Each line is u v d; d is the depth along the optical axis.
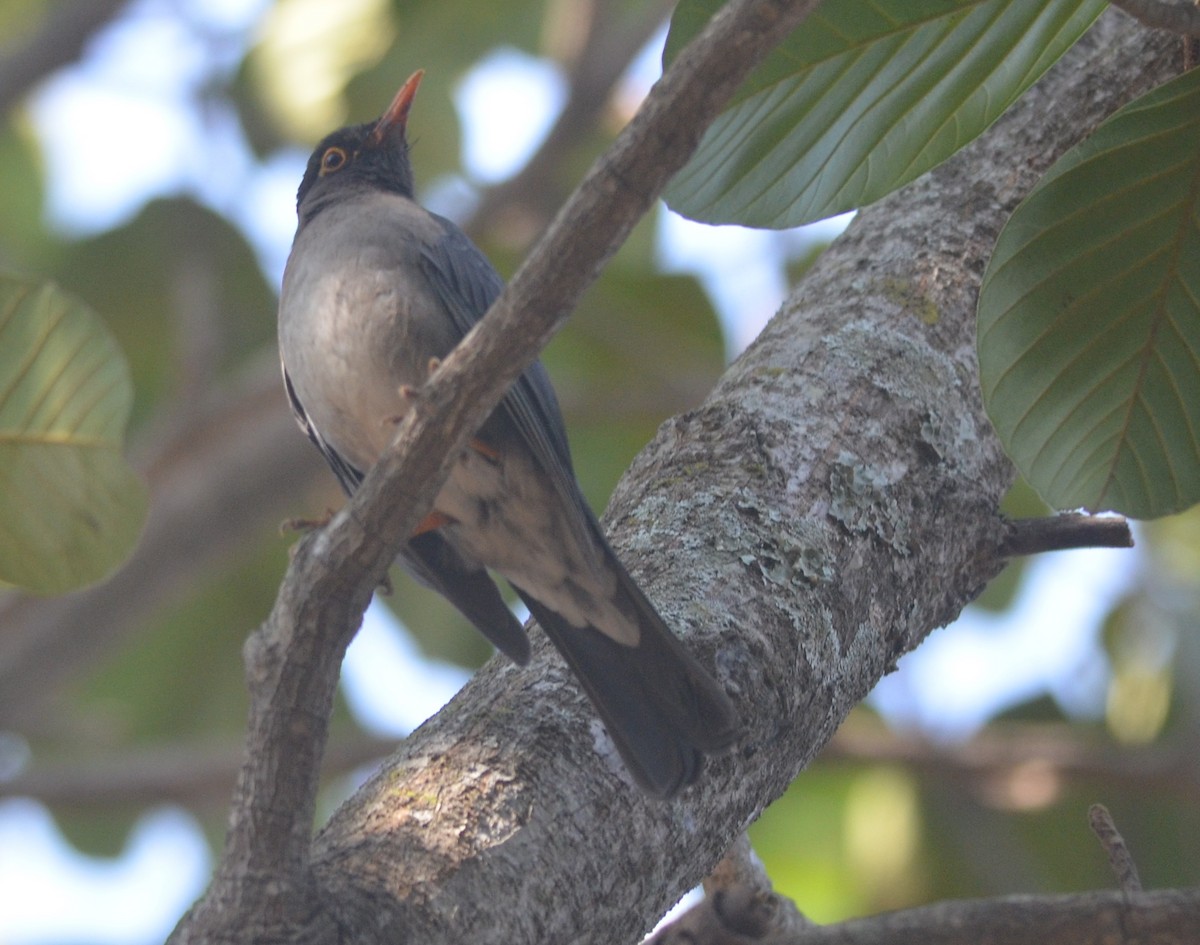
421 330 7.24
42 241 17.53
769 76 5.14
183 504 15.45
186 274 16.62
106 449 6.21
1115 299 5.21
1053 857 13.50
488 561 6.87
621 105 16.27
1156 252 5.12
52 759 16.23
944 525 5.93
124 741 17.14
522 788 4.82
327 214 7.93
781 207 5.41
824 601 5.49
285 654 4.37
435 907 4.48
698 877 5.05
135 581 15.58
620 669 5.29
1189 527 14.30
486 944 4.47
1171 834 13.41
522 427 6.51
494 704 5.19
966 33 5.01
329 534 4.43
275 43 15.98
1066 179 5.03
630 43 15.32
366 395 7.31
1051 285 5.21
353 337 7.28
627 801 4.89
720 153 5.34
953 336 6.33
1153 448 5.48
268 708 4.36
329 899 4.38
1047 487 5.61
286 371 7.91
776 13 3.83
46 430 6.13
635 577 5.54
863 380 6.08
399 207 7.78
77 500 6.29
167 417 16.31
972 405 6.21
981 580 6.07
